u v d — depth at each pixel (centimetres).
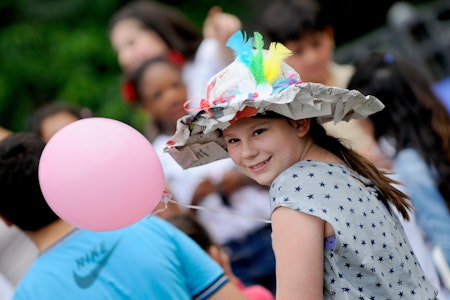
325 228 592
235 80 605
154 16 1229
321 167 612
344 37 2398
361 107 634
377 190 643
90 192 611
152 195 633
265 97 587
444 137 892
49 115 1092
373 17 2441
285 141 613
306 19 1123
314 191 595
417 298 612
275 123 610
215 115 597
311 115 605
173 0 2325
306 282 581
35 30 2247
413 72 920
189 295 701
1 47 2230
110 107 2106
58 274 681
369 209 605
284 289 584
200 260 708
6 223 714
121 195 615
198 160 687
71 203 615
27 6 2281
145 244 688
